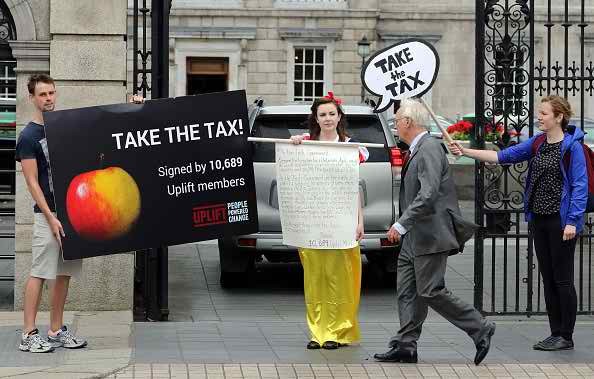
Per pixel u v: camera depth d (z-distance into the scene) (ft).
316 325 30.14
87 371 26.35
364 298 39.93
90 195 28.86
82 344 29.40
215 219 29.96
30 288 28.63
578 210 29.43
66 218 28.63
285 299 39.34
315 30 133.80
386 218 39.27
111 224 29.04
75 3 34.37
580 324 34.32
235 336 31.71
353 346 30.35
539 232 30.14
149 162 29.43
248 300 39.01
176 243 29.71
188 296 39.55
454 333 32.60
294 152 29.71
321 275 30.04
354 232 29.60
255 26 133.18
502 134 34.86
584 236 35.24
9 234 36.04
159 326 33.19
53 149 28.50
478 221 34.71
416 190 27.40
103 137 28.96
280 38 133.59
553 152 29.73
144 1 33.83
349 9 133.90
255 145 39.37
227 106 29.91
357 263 30.30
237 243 39.29
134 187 29.27
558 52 124.16
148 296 34.37
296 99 134.51
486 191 34.96
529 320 34.96
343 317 30.17
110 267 34.71
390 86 31.04
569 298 29.89
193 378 26.08
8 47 35.58
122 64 34.55
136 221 29.30
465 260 48.01
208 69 133.08
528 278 34.91
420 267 27.37
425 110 27.61
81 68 34.42
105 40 34.50
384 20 135.33
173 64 132.36
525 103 34.78
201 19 132.46
